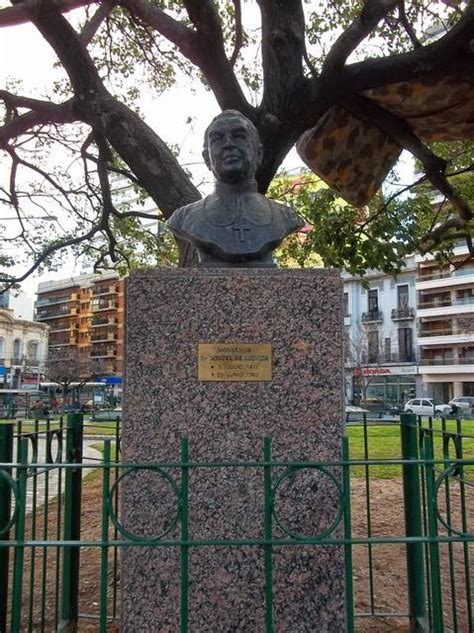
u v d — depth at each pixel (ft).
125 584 9.23
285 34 18.08
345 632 9.18
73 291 213.05
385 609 13.05
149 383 9.60
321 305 9.89
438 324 131.95
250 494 9.39
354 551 17.43
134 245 32.76
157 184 18.95
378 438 45.11
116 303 198.18
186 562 7.00
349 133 19.25
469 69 16.63
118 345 196.44
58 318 217.56
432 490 7.38
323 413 9.64
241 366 9.69
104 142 23.57
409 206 24.11
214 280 9.86
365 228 24.86
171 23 17.80
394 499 24.16
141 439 9.47
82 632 11.80
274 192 28.73
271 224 10.82
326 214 23.98
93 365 165.89
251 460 9.46
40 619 12.50
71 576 12.23
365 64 17.08
